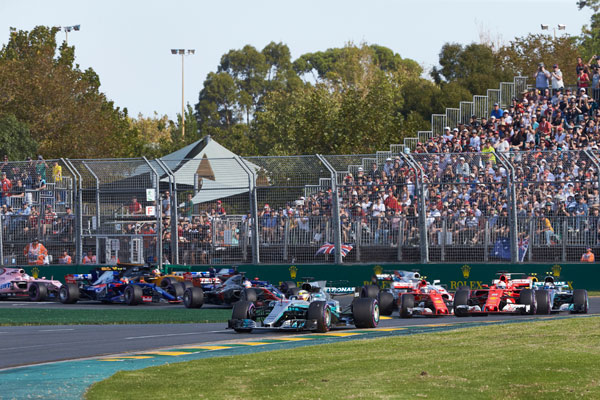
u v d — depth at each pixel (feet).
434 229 203.82
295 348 103.09
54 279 228.63
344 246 209.77
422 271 203.41
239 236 218.79
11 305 193.47
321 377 80.12
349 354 96.22
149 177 224.94
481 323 134.21
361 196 209.67
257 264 215.51
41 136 419.95
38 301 205.46
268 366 87.86
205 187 222.69
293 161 215.31
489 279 197.98
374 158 212.43
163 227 225.56
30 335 126.72
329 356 94.73
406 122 388.57
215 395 71.97
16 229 232.94
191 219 222.48
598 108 261.44
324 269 210.79
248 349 105.91
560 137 248.52
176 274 201.46
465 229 201.05
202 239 221.25
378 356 93.91
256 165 217.36
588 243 192.03
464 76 478.59
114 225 227.40
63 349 108.47
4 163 236.02
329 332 125.90
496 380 76.48
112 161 229.66
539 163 199.52
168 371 85.35
